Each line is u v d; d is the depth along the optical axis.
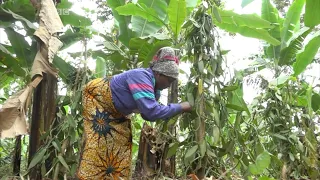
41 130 3.57
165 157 3.24
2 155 5.23
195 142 2.82
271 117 4.00
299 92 4.59
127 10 3.99
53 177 3.22
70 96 3.42
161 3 4.32
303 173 3.95
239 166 3.12
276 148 4.00
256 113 3.96
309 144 3.90
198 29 2.93
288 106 4.05
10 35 3.96
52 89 3.62
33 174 3.48
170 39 3.79
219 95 2.88
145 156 3.32
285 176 3.66
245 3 4.15
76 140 3.42
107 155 2.42
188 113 2.89
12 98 2.93
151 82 2.33
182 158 3.02
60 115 3.47
